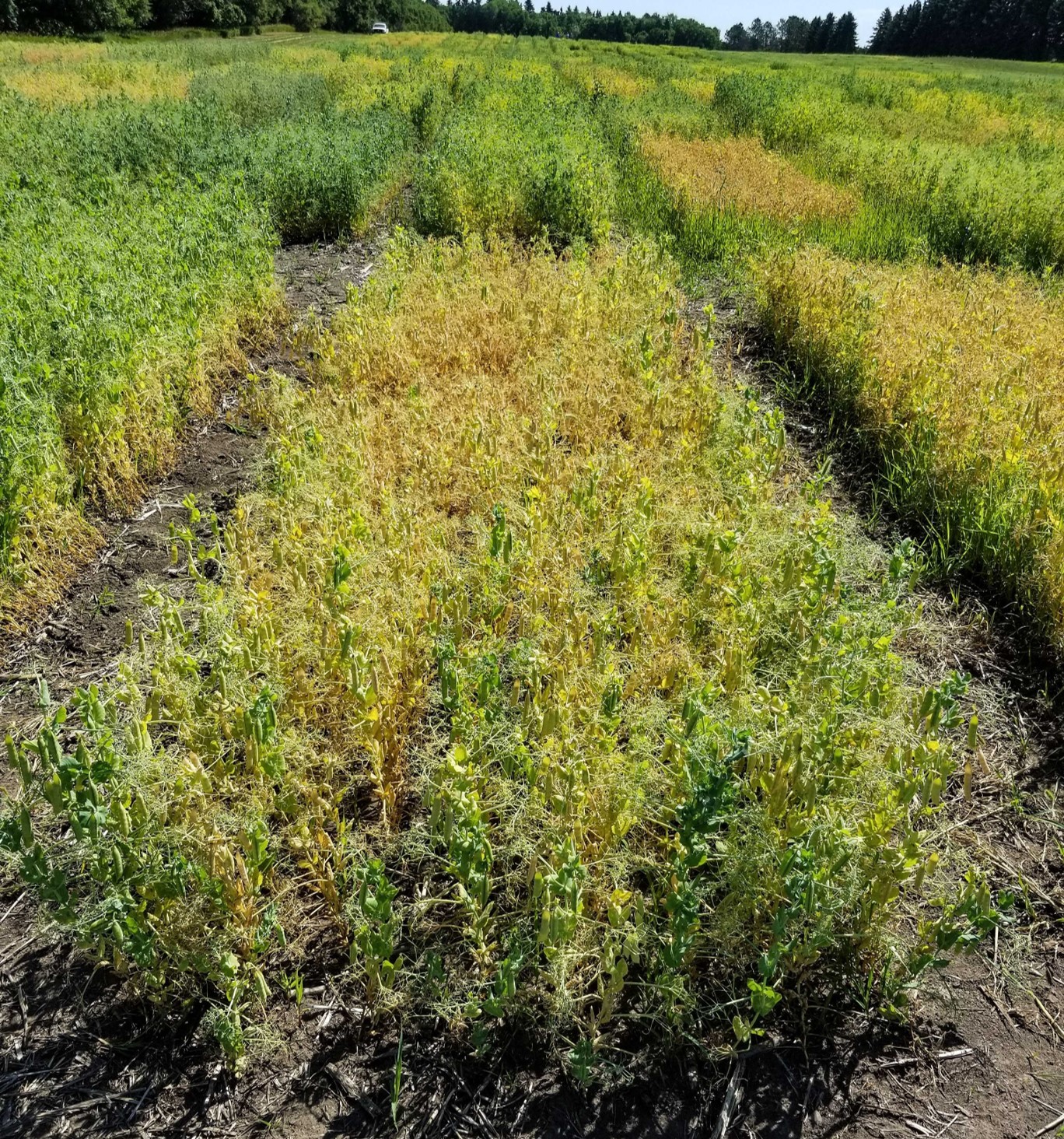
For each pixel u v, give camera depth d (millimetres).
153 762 2607
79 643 3975
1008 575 4305
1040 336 6324
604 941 2367
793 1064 2420
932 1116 2324
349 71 23125
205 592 3467
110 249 7109
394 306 6664
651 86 22219
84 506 4809
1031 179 11156
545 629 3396
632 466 4523
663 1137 2252
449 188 10203
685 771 2529
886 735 2920
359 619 3350
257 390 5910
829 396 6547
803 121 15547
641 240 8750
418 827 2768
